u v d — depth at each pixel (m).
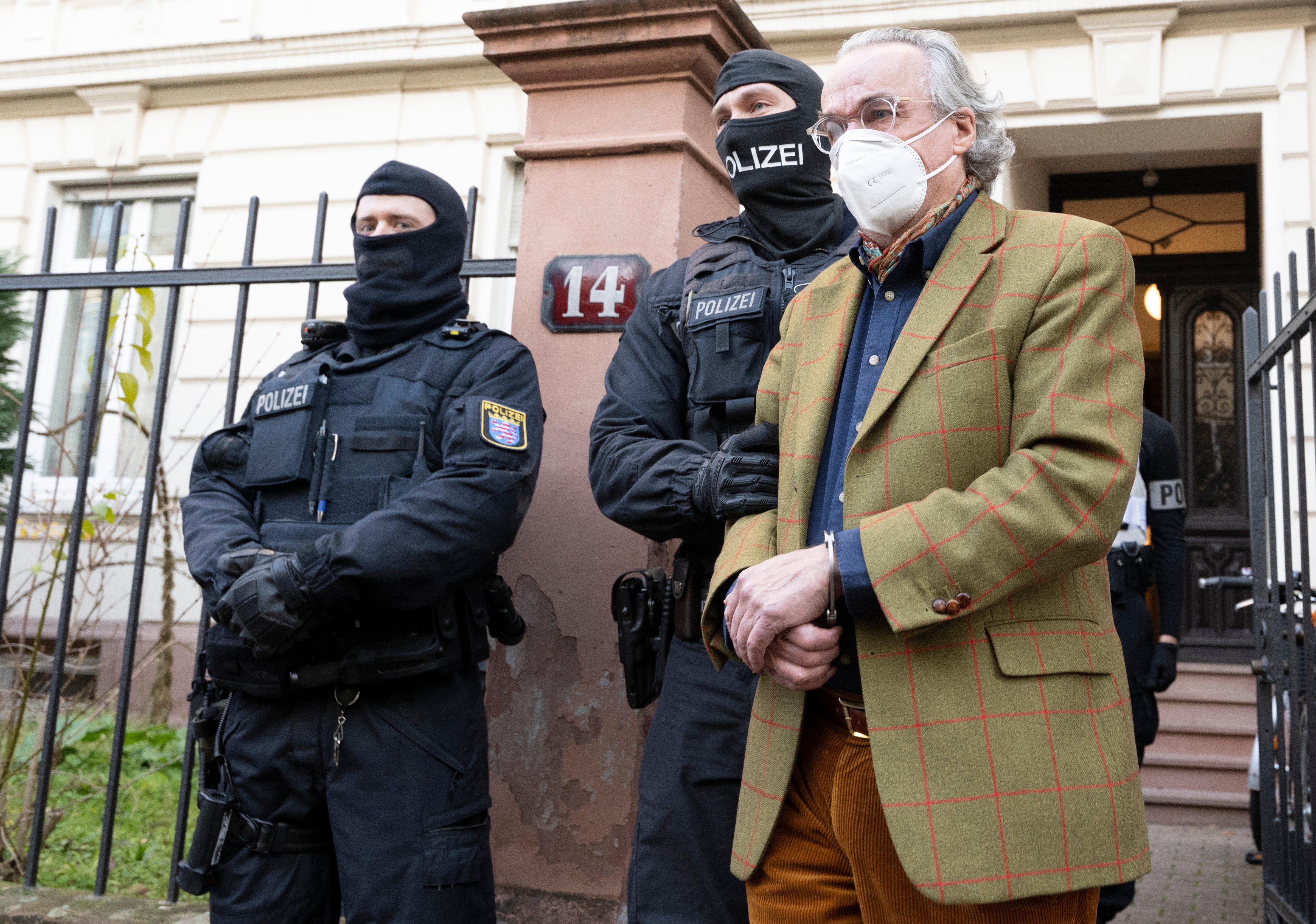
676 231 2.49
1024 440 1.21
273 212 7.49
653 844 1.80
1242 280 6.60
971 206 1.39
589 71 2.59
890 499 1.25
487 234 7.14
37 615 5.98
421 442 2.03
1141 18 6.01
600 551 2.43
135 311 3.83
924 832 1.16
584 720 2.38
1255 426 2.92
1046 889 1.13
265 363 7.09
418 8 7.39
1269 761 2.83
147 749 4.69
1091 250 1.26
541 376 2.54
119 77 7.84
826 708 1.35
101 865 2.83
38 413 6.98
